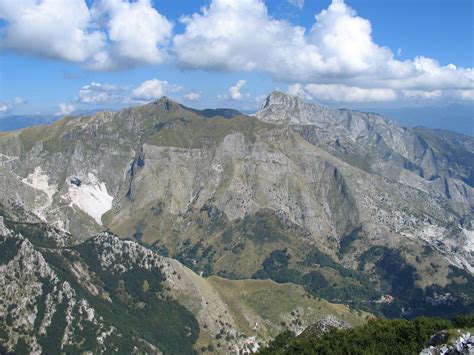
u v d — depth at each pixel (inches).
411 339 5979.3
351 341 6368.1
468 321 6200.8
